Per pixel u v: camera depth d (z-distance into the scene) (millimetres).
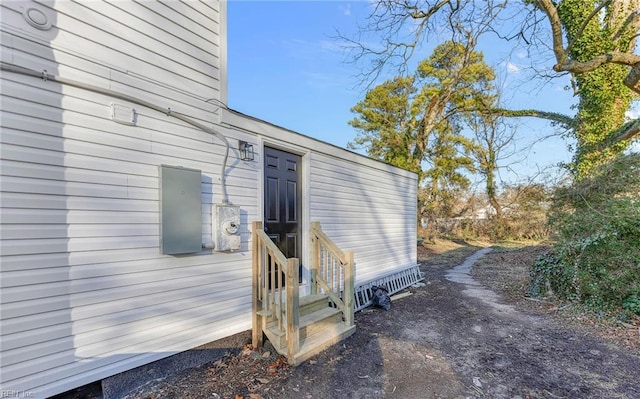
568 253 5281
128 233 2344
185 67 2777
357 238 5262
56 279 1992
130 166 2371
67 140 2059
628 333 3852
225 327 3016
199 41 2900
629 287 4430
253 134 3412
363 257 5391
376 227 5832
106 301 2217
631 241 4648
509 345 3516
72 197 2072
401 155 14586
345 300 3787
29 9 1915
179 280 2660
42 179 1946
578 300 4957
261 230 3281
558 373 2850
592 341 3631
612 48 7449
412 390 2541
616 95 7805
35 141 1922
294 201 4078
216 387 2494
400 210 6734
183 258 2697
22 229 1862
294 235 4059
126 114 2352
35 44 1935
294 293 2898
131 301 2352
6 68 1817
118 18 2332
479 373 2846
